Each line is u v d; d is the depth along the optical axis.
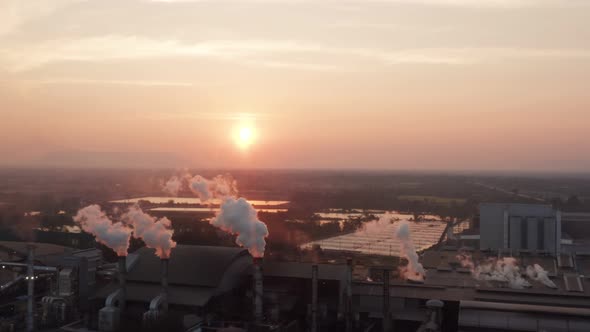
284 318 99.75
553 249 161.38
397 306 99.00
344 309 99.75
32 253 96.62
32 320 95.50
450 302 96.44
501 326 79.31
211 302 97.50
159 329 88.38
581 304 97.12
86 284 106.25
